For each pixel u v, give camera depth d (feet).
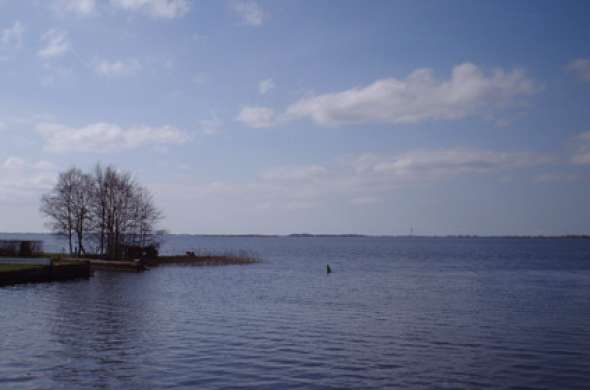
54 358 72.74
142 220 287.48
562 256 464.24
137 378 64.28
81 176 272.10
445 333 94.94
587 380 66.23
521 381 65.57
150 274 228.63
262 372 67.67
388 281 206.49
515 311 123.03
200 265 289.74
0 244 231.50
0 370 66.64
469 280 212.64
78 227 270.26
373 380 65.10
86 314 110.93
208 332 93.15
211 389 60.49
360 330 97.14
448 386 63.31
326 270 269.03
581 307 130.62
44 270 179.52
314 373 67.67
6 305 122.62
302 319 109.09
